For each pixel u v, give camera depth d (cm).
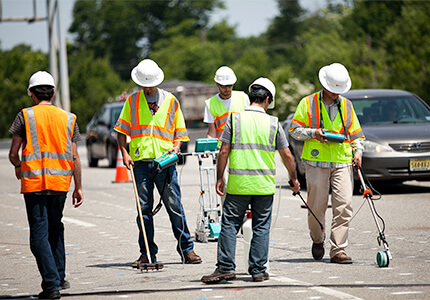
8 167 6719
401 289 1639
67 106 7131
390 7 16050
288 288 1675
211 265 1994
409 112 3609
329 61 11144
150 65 2005
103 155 5884
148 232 1983
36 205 1656
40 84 1703
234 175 1744
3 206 3559
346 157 2006
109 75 16838
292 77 13812
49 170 1664
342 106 2020
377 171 3300
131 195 3822
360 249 2156
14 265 2094
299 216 2862
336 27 19625
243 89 16725
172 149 2006
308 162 2011
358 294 1598
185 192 3828
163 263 2039
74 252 2261
